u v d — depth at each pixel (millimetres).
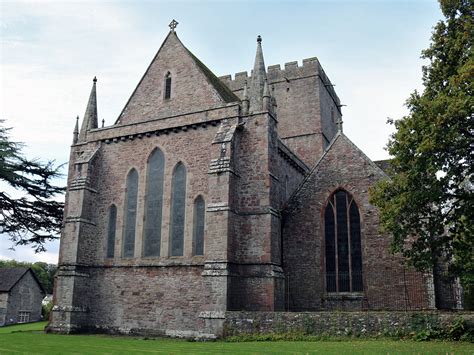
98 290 31281
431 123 20016
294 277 29938
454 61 22062
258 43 31531
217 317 24797
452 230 21812
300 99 50438
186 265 28641
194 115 31094
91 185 33094
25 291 69750
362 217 29328
